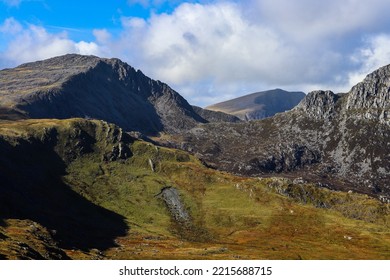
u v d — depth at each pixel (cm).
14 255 9744
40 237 15625
